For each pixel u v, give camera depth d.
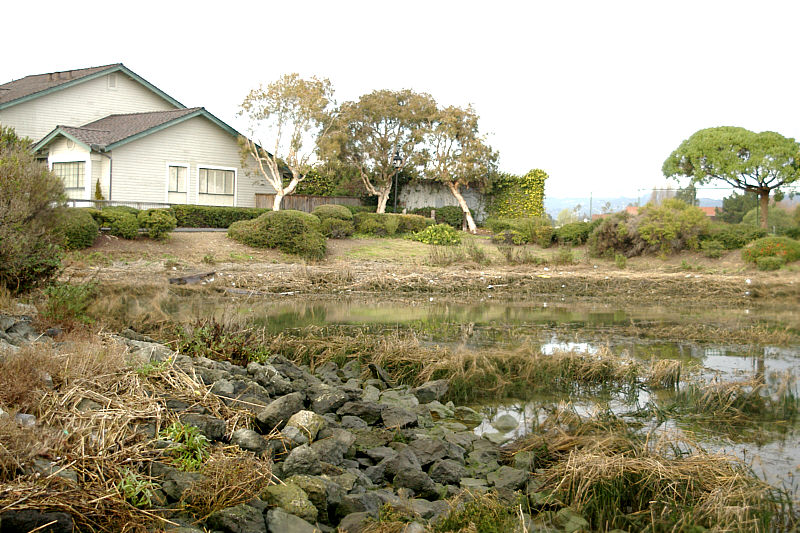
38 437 4.16
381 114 32.81
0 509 3.32
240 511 3.85
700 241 25.14
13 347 5.96
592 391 8.09
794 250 22.94
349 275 19.22
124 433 4.65
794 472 5.39
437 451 5.40
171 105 32.66
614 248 25.84
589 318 14.20
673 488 4.84
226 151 28.73
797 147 28.72
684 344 11.12
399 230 30.28
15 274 9.30
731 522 4.39
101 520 3.65
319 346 9.38
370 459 5.40
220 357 8.07
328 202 32.59
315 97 27.27
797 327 13.16
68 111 29.25
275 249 22.81
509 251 24.53
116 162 25.25
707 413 7.12
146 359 6.53
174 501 4.08
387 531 4.00
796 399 7.57
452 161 32.94
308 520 4.05
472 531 4.11
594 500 4.70
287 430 5.38
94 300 10.56
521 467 5.35
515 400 7.67
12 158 10.08
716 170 29.94
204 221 25.75
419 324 12.69
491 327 12.58
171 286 15.83
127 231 20.78
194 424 5.05
